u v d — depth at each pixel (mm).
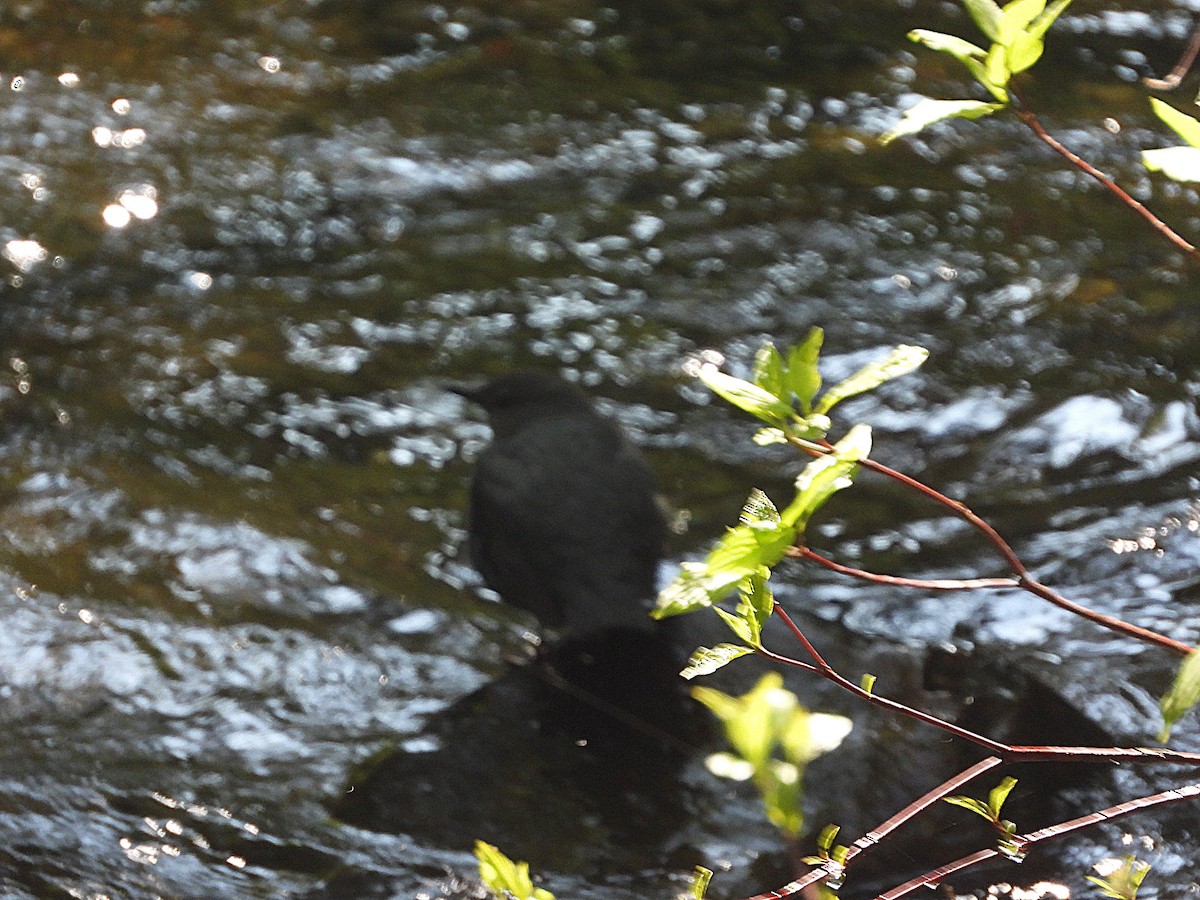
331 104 13078
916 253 10875
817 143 12523
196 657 6441
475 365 9492
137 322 9906
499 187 11812
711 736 5965
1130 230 11211
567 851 5316
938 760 5727
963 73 13641
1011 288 10422
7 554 7129
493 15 14719
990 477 8391
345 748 5922
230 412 8867
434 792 5660
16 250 10703
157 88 13242
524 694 6277
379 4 14930
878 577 2957
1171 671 6590
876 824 5359
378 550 7512
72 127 12508
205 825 5445
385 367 9445
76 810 5484
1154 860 5238
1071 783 5676
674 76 13625
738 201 11609
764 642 6551
